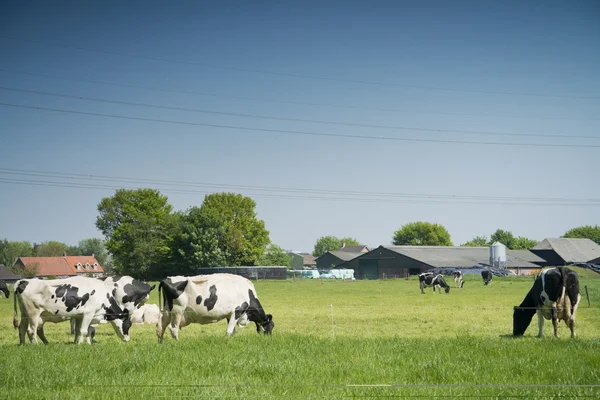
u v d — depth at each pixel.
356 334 22.77
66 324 28.64
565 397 10.79
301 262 194.88
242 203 118.75
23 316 19.98
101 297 21.02
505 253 121.00
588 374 12.48
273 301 44.25
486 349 15.60
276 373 12.84
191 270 110.19
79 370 13.37
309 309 35.56
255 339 18.22
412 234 191.75
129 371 13.24
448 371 12.80
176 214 119.75
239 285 21.03
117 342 19.33
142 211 118.12
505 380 12.18
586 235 185.12
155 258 110.50
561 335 21.98
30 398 10.95
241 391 11.29
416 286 73.12
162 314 20.36
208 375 12.96
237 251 113.56
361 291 60.91
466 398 10.77
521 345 16.33
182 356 14.94
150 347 16.77
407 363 13.87
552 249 135.38
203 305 20.38
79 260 165.25
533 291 21.17
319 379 12.28
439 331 23.69
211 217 111.44
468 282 80.06
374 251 123.31
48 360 14.76
